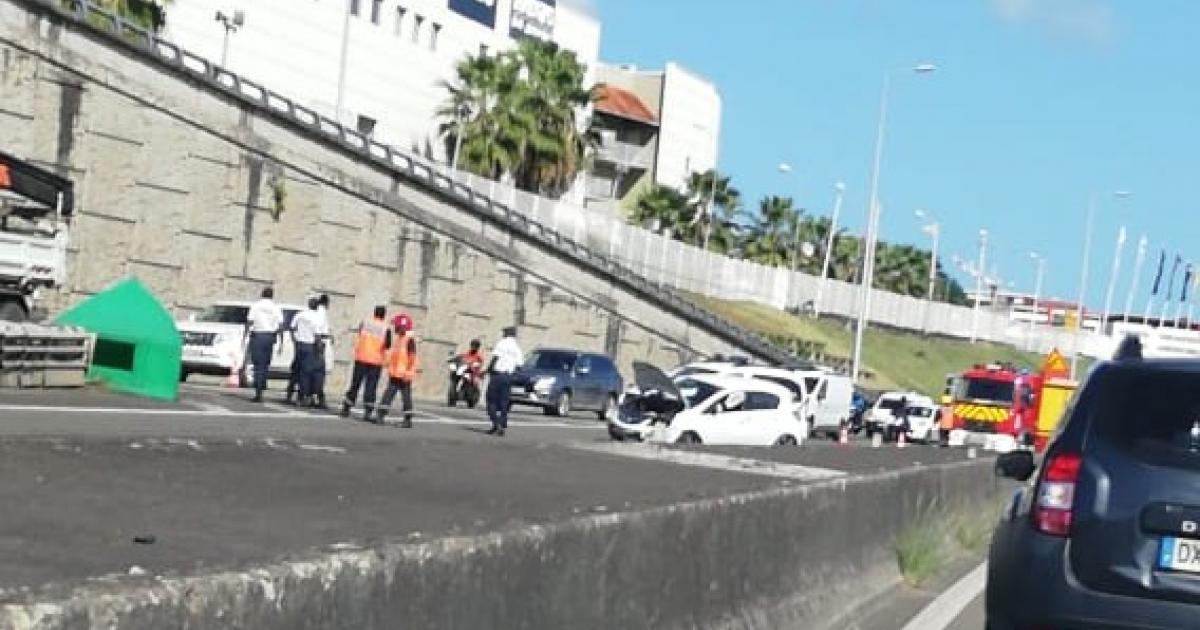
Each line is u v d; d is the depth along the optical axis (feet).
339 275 165.07
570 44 321.32
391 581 17.07
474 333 185.47
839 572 41.96
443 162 273.75
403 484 41.73
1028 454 33.78
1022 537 26.50
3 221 95.91
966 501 68.39
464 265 182.50
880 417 197.57
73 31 136.15
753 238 406.82
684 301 224.53
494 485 45.32
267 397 99.96
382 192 168.86
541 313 196.75
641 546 26.17
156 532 24.54
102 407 72.64
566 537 22.68
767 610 34.45
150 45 146.92
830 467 66.18
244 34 229.86
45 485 30.17
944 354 372.58
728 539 31.76
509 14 295.89
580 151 283.38
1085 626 25.36
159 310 86.28
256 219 154.81
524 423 122.62
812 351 286.05
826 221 435.94
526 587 21.11
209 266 149.79
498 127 267.80
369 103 256.32
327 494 35.76
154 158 143.13
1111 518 25.44
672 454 69.51
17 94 130.31
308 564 15.48
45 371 78.84
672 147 385.29
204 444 43.47
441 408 130.82
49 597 12.28
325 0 244.42
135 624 12.70
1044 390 164.66
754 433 110.11
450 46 277.23
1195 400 26.11
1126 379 26.61
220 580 13.98
